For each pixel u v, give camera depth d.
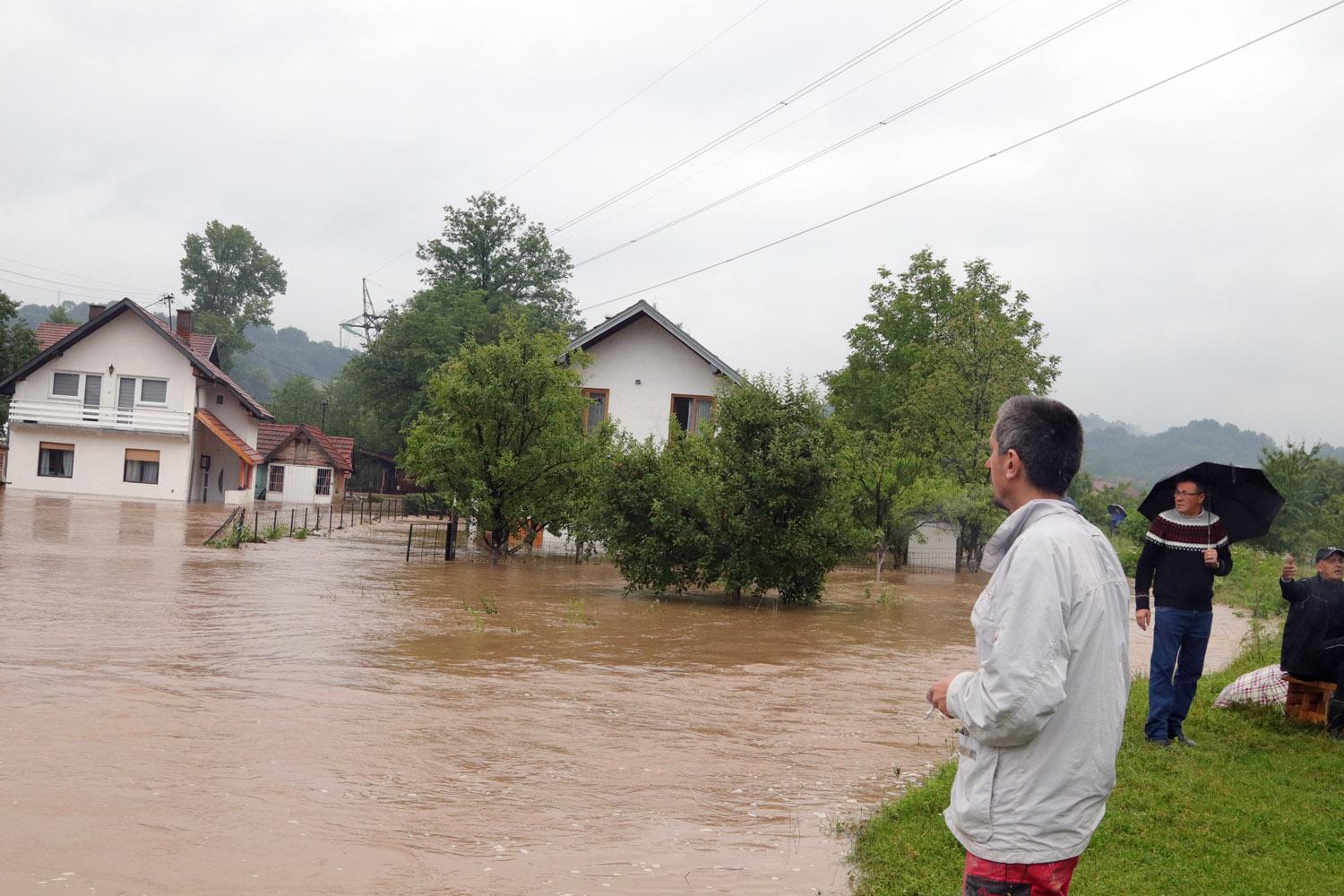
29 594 15.34
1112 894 5.00
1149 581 8.06
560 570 26.92
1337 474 48.75
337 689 9.77
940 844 5.69
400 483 81.00
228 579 19.39
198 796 6.23
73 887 4.74
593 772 7.36
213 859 5.20
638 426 35.41
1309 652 8.74
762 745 8.51
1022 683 2.79
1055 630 2.82
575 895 5.00
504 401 27.86
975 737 2.94
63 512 35.31
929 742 8.94
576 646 13.81
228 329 108.44
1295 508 38.72
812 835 6.12
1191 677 8.00
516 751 7.84
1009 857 2.90
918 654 14.92
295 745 7.58
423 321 67.00
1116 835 5.89
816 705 10.52
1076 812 2.89
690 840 5.94
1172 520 8.03
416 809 6.25
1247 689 9.61
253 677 10.12
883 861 5.50
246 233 113.12
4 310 55.59
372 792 6.53
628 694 10.55
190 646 11.77
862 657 14.38
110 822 5.66
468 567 26.41
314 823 5.85
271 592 17.73
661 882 5.24
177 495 51.53
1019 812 2.90
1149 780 6.87
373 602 17.34
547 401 28.36
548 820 6.21
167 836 5.50
